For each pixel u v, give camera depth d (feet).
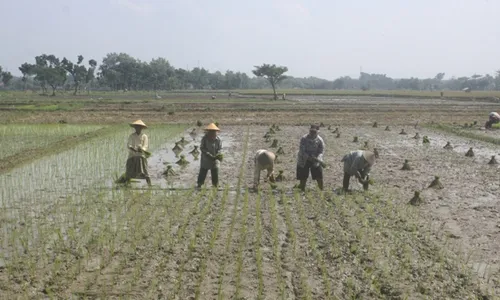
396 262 25.85
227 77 500.33
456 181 47.78
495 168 55.62
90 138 74.38
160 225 31.58
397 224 32.63
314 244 27.96
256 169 42.19
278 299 21.47
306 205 37.01
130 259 25.76
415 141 80.59
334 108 148.77
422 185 45.60
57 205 36.37
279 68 222.48
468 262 26.27
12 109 128.47
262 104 168.25
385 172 52.24
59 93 305.32
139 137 43.34
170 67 522.06
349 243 28.66
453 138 85.97
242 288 22.49
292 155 62.64
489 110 148.97
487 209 37.19
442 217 34.81
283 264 25.36
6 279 23.12
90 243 27.94
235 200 37.83
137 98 220.43
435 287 22.94
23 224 31.68
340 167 54.34
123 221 32.32
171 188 42.37
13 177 46.75
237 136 84.07
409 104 178.19
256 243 27.94
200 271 24.27
